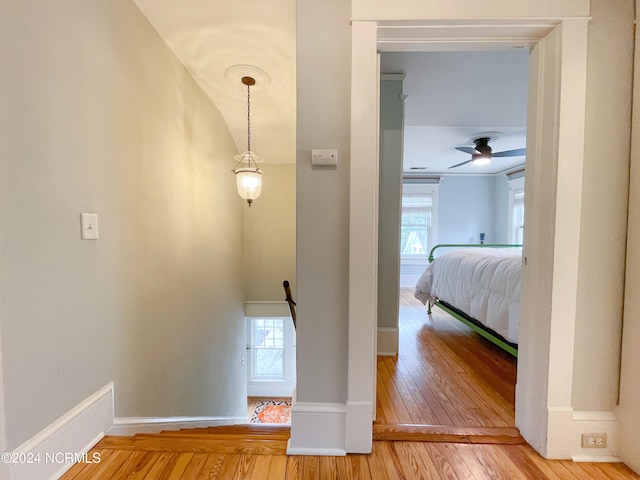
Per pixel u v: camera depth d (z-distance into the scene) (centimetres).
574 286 123
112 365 145
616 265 123
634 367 118
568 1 117
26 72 103
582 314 124
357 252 124
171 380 210
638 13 117
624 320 122
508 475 115
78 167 124
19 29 100
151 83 181
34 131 106
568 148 120
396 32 124
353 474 115
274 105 293
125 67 155
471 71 226
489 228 610
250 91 265
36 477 104
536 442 129
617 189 121
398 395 179
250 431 183
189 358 242
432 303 361
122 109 153
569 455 124
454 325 321
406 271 607
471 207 610
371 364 126
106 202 141
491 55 204
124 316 155
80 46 125
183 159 226
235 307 377
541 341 128
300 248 127
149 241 180
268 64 224
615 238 122
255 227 432
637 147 117
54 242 113
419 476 114
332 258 128
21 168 101
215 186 297
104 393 139
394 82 225
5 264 97
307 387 130
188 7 168
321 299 129
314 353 130
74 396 122
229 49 206
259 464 119
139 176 169
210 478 111
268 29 187
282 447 130
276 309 438
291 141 366
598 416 124
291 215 432
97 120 135
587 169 122
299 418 128
